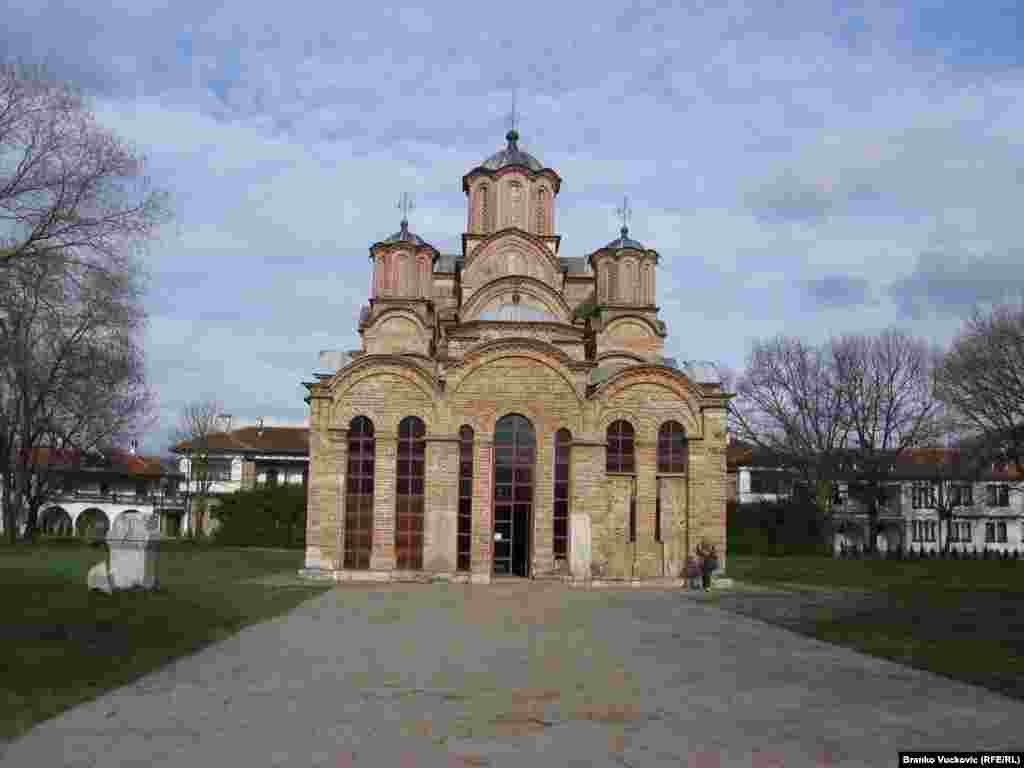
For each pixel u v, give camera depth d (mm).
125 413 62969
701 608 30625
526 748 11234
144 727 12086
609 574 42625
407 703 13906
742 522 76062
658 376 44188
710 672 17109
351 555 42750
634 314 52125
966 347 63719
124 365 57031
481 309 51750
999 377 60656
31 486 65500
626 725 12562
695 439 43844
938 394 66000
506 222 54969
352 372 43844
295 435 101188
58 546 56531
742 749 11250
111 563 27969
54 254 40156
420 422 43844
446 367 43938
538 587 40188
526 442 44000
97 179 40719
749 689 15336
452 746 11297
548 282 53656
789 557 69812
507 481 43750
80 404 58469
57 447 62062
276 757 10664
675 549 43219
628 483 43688
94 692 14289
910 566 56656
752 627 24922
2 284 40500
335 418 43531
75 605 23656
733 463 97250
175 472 104062
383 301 53344
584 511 42906
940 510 87812
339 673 16594
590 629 24250
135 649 18406
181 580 36625
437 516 42781
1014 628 23922
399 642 21031
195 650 19281
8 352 51594
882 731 12234
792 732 12180
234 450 96688
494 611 28969
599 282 54438
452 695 14594
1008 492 97938
